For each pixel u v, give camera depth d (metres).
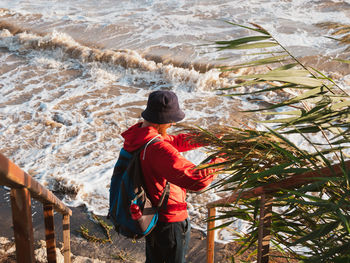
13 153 6.14
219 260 3.78
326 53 9.02
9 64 9.41
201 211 4.67
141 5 13.03
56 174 5.57
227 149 1.91
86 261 3.61
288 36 10.09
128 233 2.14
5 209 4.57
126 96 7.98
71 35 10.96
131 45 10.24
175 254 2.31
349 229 1.23
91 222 4.44
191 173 1.94
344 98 1.78
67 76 8.82
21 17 12.18
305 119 1.69
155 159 2.01
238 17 11.62
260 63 1.79
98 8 12.92
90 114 7.30
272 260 2.57
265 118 6.87
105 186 5.26
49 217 2.40
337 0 12.27
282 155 1.82
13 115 7.23
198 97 7.85
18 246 1.35
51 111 7.38
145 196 2.11
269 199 1.89
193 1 13.12
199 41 10.27
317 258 1.42
